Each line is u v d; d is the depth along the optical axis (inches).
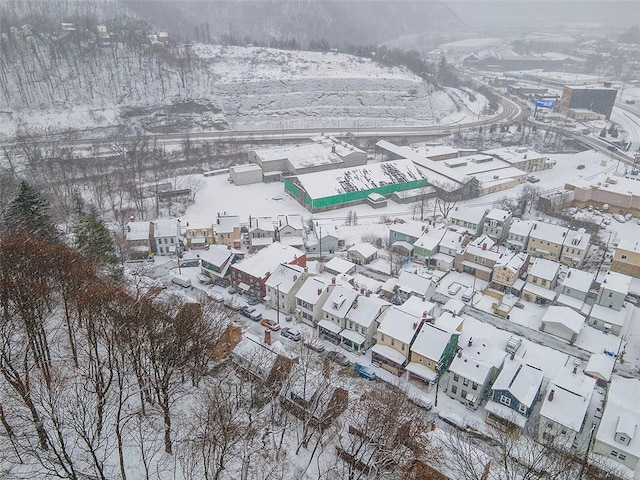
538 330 3115.2
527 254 3833.7
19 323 1809.8
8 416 1547.7
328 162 5905.5
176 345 1824.6
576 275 3383.4
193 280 3553.2
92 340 1897.1
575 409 2153.1
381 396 2148.1
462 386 2413.9
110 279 2492.6
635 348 2999.5
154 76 7672.2
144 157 6013.8
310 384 2075.5
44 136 6338.6
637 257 3644.2
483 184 5526.6
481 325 2851.9
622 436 2022.6
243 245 4180.6
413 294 3284.9
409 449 1795.0
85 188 5172.2
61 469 1435.8
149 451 1612.9
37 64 7283.5
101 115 6998.0
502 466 1886.1
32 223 2770.7
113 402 1727.4
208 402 1801.2
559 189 5639.8
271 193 5492.1
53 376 1724.9
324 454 1844.2
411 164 5669.3
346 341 2822.3
